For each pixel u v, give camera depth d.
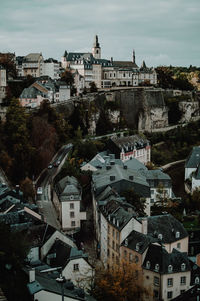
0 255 61.75
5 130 159.12
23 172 142.12
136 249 82.31
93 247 107.56
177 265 78.44
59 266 74.31
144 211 116.44
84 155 171.00
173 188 172.00
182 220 122.12
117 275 73.88
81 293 62.97
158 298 78.50
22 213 89.25
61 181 125.31
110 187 113.19
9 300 54.91
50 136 171.38
